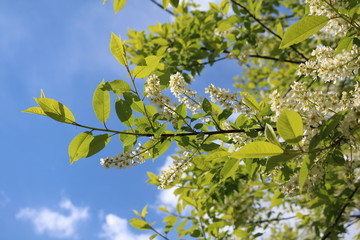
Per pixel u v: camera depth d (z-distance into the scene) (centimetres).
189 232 141
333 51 83
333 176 123
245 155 66
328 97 78
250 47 170
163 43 164
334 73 79
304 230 191
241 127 87
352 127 72
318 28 74
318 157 82
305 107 78
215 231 139
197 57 167
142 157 84
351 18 77
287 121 65
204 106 86
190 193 135
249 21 158
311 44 184
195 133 84
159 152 83
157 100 83
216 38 174
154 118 83
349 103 76
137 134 81
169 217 138
